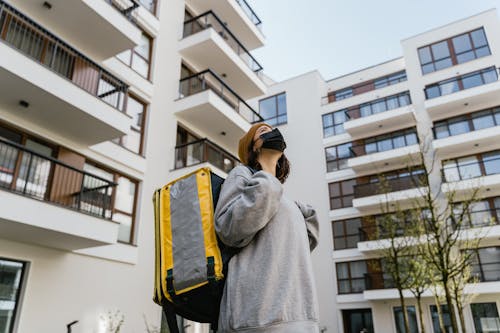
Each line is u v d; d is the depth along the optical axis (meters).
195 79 16.05
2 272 8.45
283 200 1.26
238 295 1.05
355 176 23.70
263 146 1.33
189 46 15.03
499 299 19.05
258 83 18.03
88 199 10.23
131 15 12.52
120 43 11.04
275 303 1.03
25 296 8.58
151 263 11.62
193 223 1.19
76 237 8.48
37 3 9.73
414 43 25.17
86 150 10.56
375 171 23.36
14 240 8.62
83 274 9.83
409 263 14.81
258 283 1.05
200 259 1.12
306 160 25.47
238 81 17.62
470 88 21.62
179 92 14.77
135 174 11.94
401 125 23.77
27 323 8.49
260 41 19.36
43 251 9.16
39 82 8.33
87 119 9.43
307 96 26.98
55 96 8.60
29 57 8.24
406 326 13.65
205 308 1.21
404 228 15.71
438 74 23.73
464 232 17.91
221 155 15.32
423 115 23.33
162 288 1.16
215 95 14.17
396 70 26.59
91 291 9.90
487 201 20.14
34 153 7.85
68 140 10.14
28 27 9.42
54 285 9.16
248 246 1.13
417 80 24.23
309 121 26.31
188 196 1.25
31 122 9.39
